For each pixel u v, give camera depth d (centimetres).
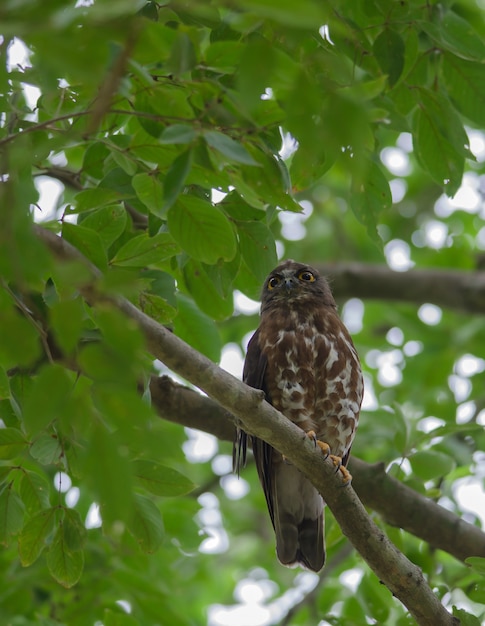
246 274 1149
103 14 546
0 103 935
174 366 861
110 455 546
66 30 548
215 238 877
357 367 1431
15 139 742
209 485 1928
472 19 1497
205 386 884
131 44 561
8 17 541
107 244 955
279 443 970
